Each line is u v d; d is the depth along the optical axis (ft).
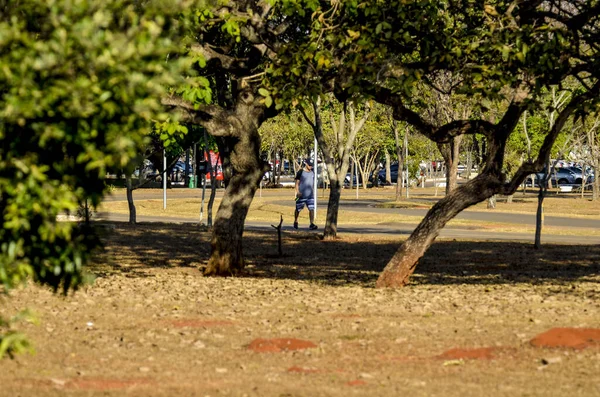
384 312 43.42
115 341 35.27
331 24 58.80
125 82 21.76
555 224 133.69
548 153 54.85
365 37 54.44
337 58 57.88
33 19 23.22
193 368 30.30
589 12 54.29
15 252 22.43
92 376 28.71
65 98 21.43
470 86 53.78
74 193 23.41
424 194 251.19
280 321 40.68
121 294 50.42
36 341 34.86
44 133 21.65
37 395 25.57
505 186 55.57
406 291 53.06
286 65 55.11
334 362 31.37
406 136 219.20
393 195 244.83
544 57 52.54
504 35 52.80
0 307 44.11
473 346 33.96
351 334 36.94
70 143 22.97
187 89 53.36
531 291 52.65
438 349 33.55
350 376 28.91
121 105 22.07
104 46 21.76
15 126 22.36
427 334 36.70
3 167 22.17
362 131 246.68
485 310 43.55
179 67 22.61
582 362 30.78
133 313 43.14
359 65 54.03
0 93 22.06
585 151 206.39
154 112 22.84
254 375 29.12
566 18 55.16
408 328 38.24
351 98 55.52
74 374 29.04
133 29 22.00
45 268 24.08
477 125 56.08
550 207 180.34
